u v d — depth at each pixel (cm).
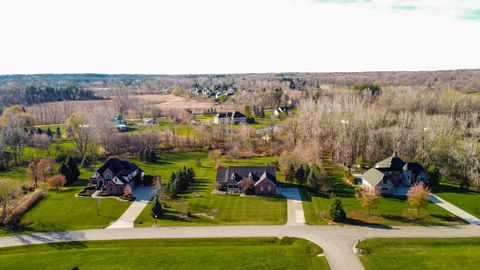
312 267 5928
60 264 6088
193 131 16775
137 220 7906
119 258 6259
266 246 6681
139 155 13575
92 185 10019
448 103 18262
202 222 7750
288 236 7025
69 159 10862
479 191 9694
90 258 6278
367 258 6156
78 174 11025
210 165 12531
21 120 17050
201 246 6712
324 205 8625
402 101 19012
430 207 8431
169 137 15262
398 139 12319
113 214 8250
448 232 7106
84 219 7975
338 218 7625
